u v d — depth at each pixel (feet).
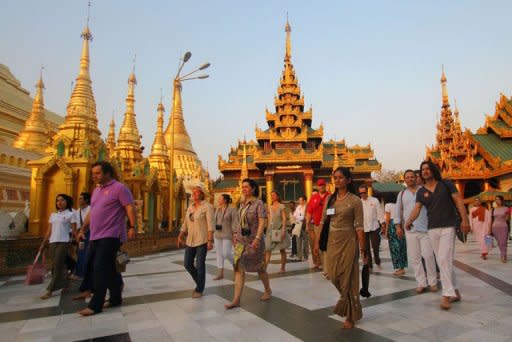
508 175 110.42
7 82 134.62
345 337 13.99
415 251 22.76
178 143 196.34
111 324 16.21
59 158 42.80
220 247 28.58
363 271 16.66
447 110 166.09
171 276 30.19
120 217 19.92
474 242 67.00
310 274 30.63
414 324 15.51
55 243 23.56
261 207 20.18
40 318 17.53
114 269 19.53
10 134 117.50
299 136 150.30
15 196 78.18
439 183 19.86
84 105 54.60
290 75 163.02
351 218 15.80
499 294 20.99
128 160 84.07
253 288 24.16
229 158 172.65
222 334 14.53
